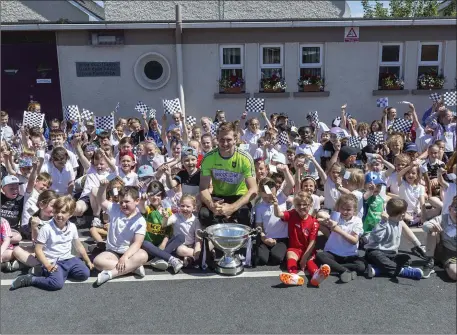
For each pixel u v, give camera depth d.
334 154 6.44
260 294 3.96
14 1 15.35
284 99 10.79
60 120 10.62
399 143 6.79
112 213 4.39
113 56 10.44
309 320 3.53
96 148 6.26
